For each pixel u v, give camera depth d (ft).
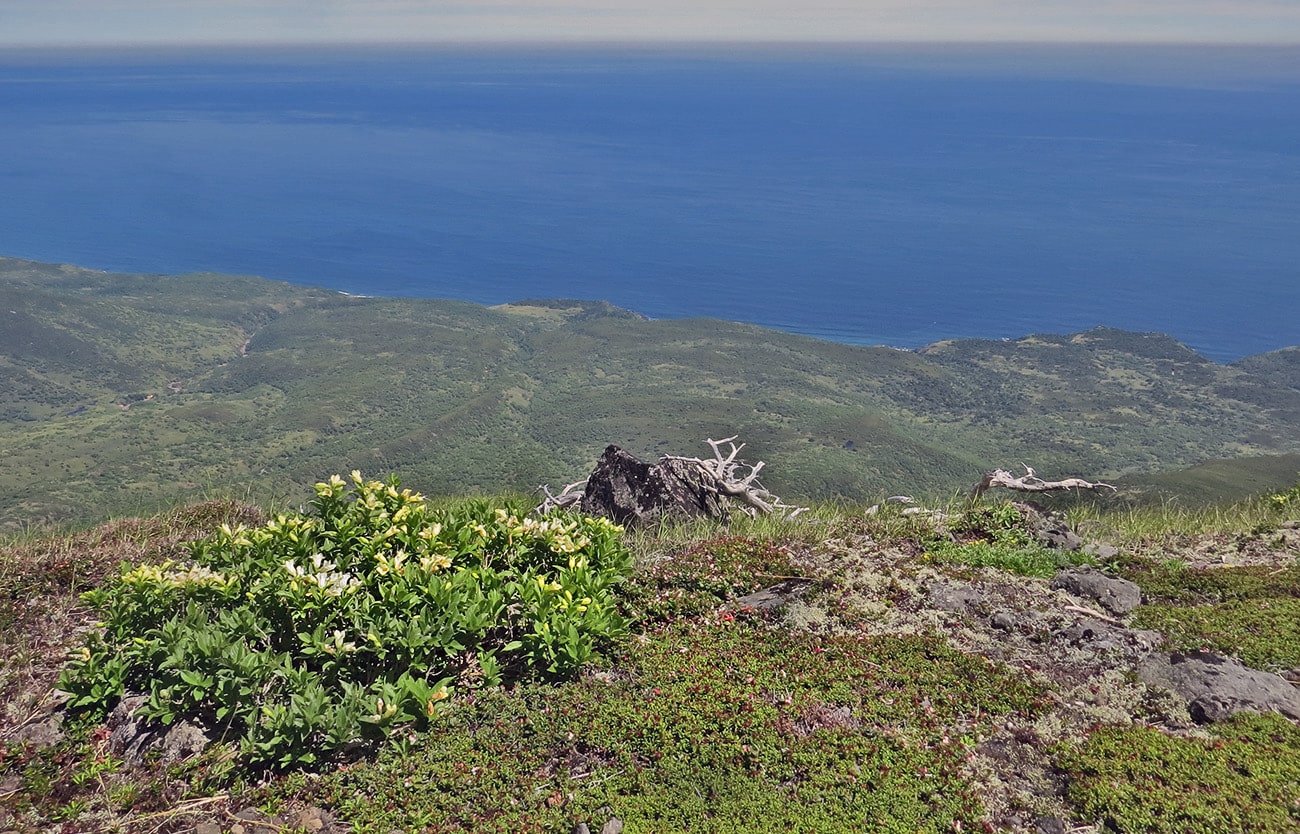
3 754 17.52
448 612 19.57
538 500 41.19
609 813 15.40
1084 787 15.69
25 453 572.51
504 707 18.29
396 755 16.92
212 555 22.79
